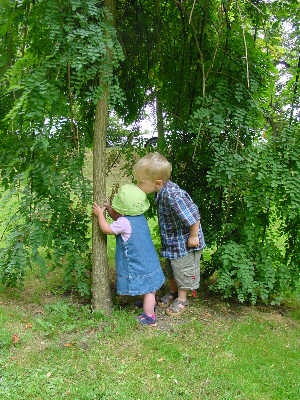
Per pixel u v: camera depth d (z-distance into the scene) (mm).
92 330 2576
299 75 2945
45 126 2477
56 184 2654
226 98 2855
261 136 3004
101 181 2752
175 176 3447
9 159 2730
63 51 2344
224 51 2988
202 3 2977
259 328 2811
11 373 2062
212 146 2840
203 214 3332
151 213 3672
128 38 3209
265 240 3092
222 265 3031
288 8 2928
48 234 2783
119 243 2721
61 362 2195
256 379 2162
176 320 2854
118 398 1904
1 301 2979
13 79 2369
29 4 2365
